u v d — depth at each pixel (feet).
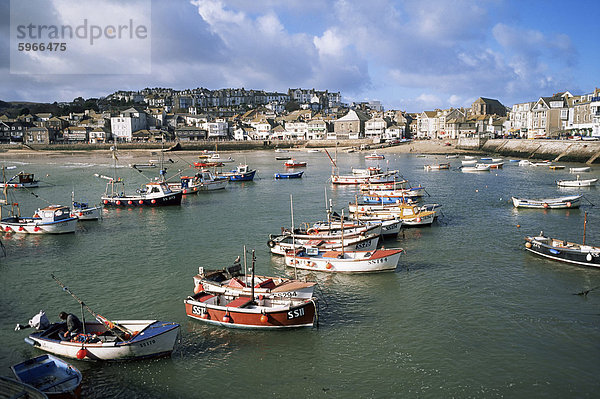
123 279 109.70
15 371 62.90
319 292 100.12
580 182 245.65
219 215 185.37
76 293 101.30
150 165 394.73
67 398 60.08
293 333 81.92
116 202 208.03
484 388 65.41
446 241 138.41
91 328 76.84
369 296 97.55
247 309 81.30
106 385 67.21
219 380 68.54
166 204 207.82
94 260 125.29
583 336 79.15
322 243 124.98
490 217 171.53
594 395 63.62
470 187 252.21
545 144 410.11
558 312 88.43
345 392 65.21
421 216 156.56
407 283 104.42
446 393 64.44
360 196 227.40
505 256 122.83
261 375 69.62
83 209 175.52
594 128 396.98
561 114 473.67
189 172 363.97
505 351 74.84
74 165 417.08
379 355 74.38
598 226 155.53
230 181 301.43
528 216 172.96
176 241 144.05
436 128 644.69
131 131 636.89
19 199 229.45
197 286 94.63
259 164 432.25
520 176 300.40
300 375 69.46
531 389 65.10
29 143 586.86
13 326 85.97
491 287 101.30
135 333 73.15
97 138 624.59
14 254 132.26
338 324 85.15
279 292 86.89
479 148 506.89
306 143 647.15
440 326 83.61
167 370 70.90
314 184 282.77
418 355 74.13
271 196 235.20
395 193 218.59
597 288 99.55
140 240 146.00
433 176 310.45
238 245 138.31
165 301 96.02
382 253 110.73
